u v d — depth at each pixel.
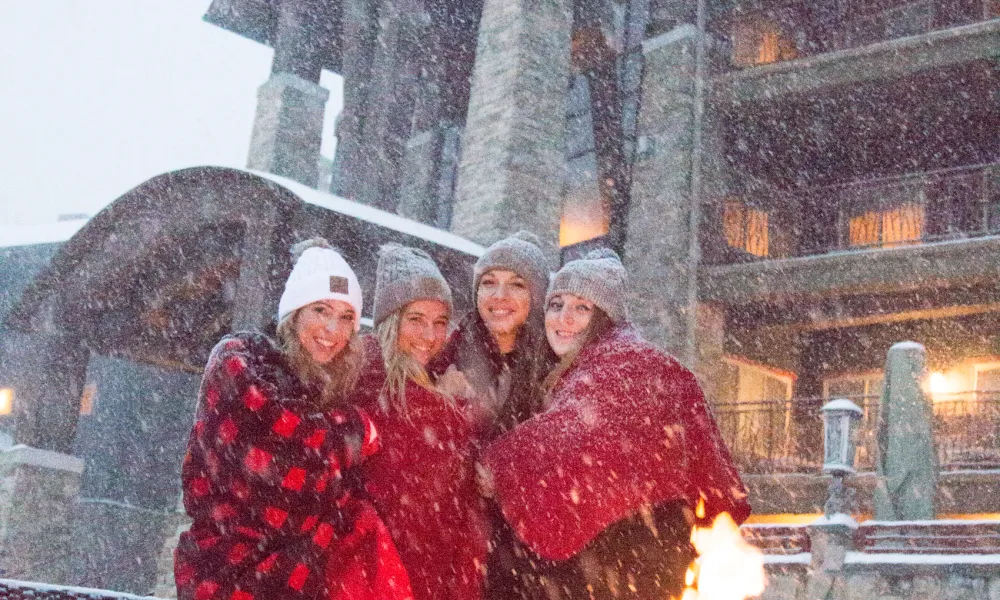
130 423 24.62
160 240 13.44
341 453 2.87
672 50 19.34
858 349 19.75
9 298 27.11
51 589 3.82
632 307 18.55
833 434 12.79
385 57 18.14
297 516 2.74
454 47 21.59
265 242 11.41
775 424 19.70
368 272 11.86
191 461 2.81
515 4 16.88
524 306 3.62
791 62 18.39
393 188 20.48
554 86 16.72
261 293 11.20
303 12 21.30
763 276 18.08
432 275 3.43
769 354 19.95
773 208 19.80
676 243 18.36
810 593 11.64
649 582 2.80
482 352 3.65
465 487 3.18
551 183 16.28
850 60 17.86
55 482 14.71
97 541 23.59
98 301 14.80
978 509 14.80
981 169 17.62
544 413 2.95
